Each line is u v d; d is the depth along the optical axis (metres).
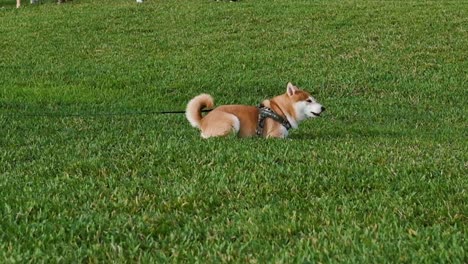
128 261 4.47
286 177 6.84
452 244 4.66
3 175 6.96
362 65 19.45
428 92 16.75
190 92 16.92
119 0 32.88
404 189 6.36
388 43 21.95
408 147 8.91
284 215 5.51
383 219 5.30
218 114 9.35
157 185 6.52
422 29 23.59
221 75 18.64
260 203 5.94
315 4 29.06
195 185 6.47
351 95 16.81
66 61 20.56
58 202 5.83
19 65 19.91
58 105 15.16
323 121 13.31
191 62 20.22
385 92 16.94
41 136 10.04
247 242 4.79
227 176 6.79
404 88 17.17
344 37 22.95
